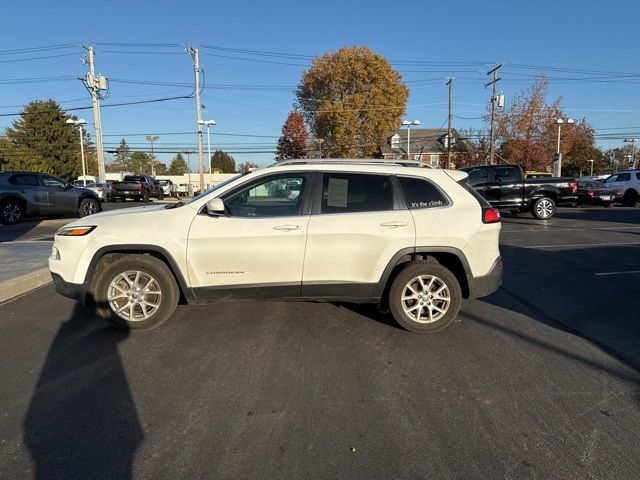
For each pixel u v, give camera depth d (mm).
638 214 19359
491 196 16469
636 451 2920
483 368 4098
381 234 4734
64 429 3125
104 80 31094
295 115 68188
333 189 4820
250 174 4820
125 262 4711
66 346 4508
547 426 3197
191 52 36812
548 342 4723
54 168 61344
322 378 3875
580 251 10117
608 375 3982
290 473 2701
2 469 2719
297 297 4820
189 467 2750
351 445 2967
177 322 5168
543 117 42500
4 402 3469
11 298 6145
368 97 50000
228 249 4645
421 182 4949
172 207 5035
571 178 16969
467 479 2660
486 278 4977
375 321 5266
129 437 3041
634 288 6945
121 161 116938
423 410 3393
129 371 3984
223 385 3740
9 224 14359
